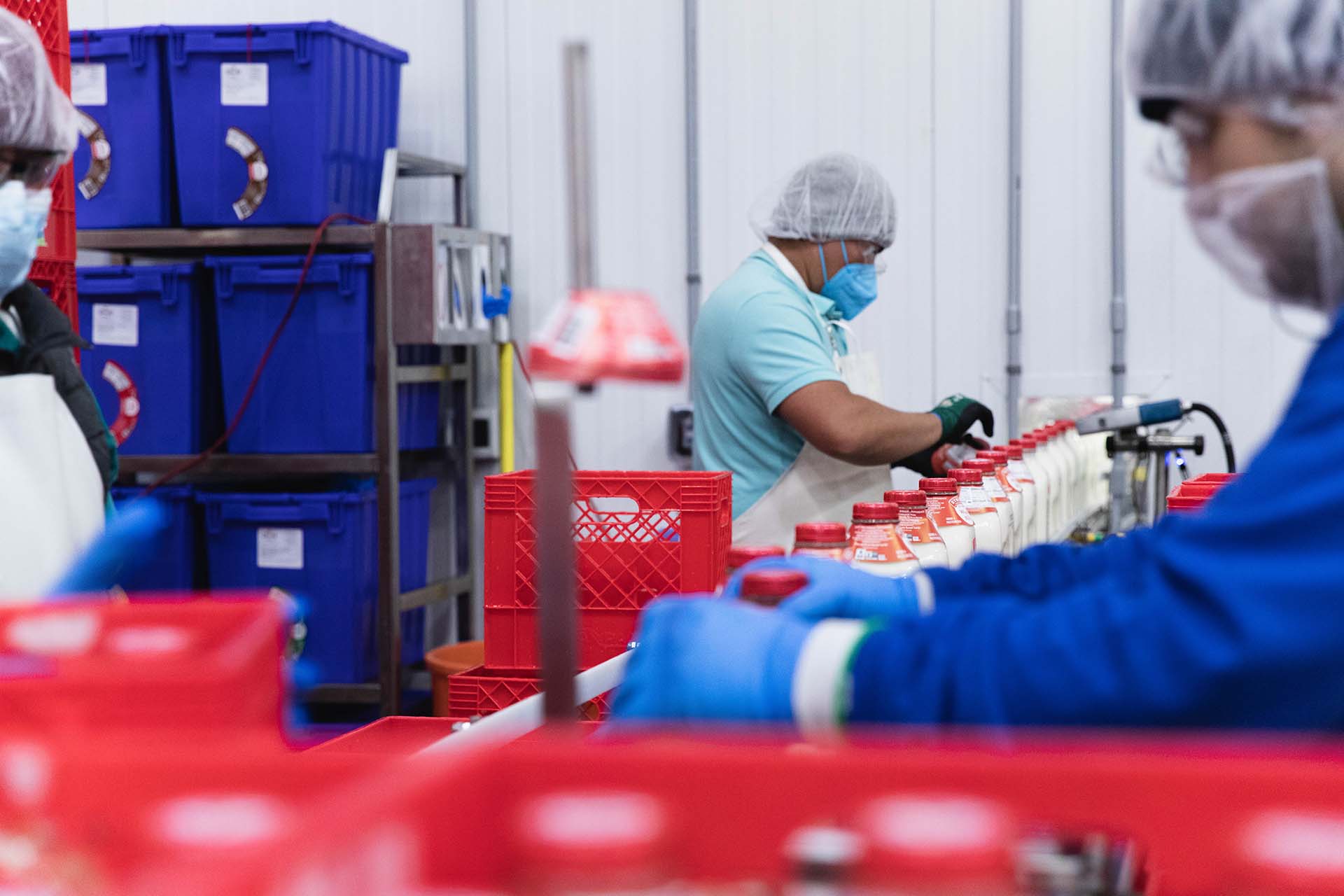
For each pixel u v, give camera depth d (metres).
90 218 5.71
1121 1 5.81
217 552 5.61
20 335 2.71
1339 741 1.09
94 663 1.09
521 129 6.30
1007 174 6.00
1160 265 5.91
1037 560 1.89
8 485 2.16
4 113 2.41
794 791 0.80
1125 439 4.12
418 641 6.13
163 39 5.60
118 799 0.82
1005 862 0.75
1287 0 1.36
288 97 5.49
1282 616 1.06
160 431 5.68
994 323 6.07
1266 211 1.46
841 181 4.02
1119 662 1.12
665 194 6.23
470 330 5.71
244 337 5.58
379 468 5.48
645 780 0.81
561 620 1.15
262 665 1.15
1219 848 0.79
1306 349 5.79
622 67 6.21
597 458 6.32
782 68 6.12
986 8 5.95
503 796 0.81
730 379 4.03
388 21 6.36
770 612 1.29
